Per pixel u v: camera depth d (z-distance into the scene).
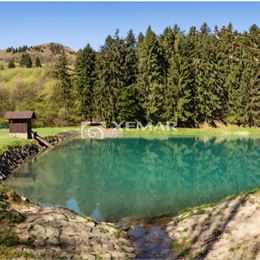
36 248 14.33
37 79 111.06
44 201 25.12
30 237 15.06
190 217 19.36
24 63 175.88
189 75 81.44
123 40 83.81
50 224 16.66
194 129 79.69
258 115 82.94
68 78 97.69
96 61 85.62
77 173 35.25
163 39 95.88
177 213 21.69
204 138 67.00
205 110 83.06
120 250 15.85
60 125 86.06
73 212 19.36
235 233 16.12
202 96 82.50
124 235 17.91
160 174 35.38
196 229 17.61
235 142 61.34
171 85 81.12
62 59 99.75
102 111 80.94
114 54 81.69
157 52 84.06
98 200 25.48
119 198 26.09
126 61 82.88
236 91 83.56
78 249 14.96
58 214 18.14
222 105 85.81
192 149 53.53
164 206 23.91
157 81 82.81
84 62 86.06
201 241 16.33
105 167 38.78
